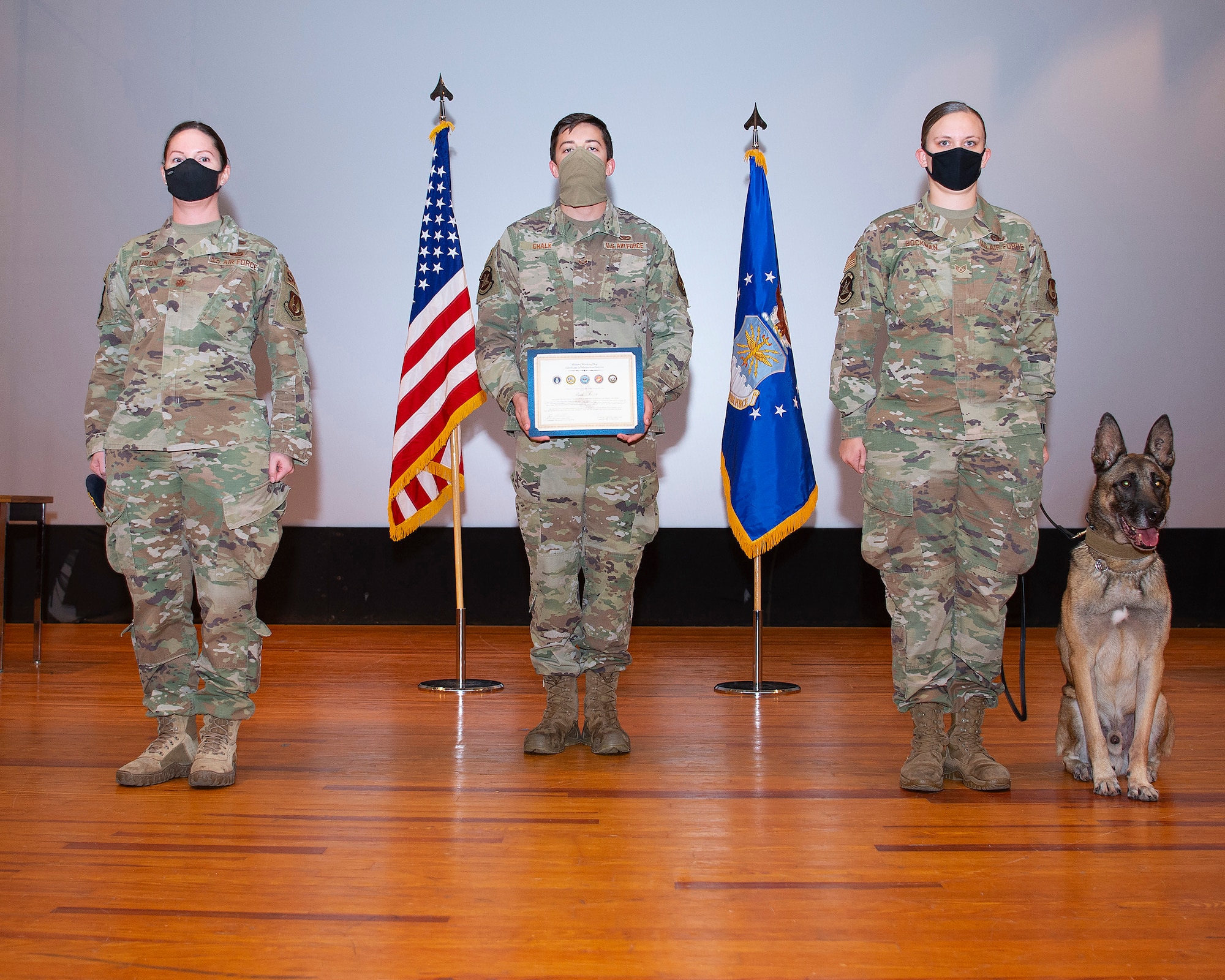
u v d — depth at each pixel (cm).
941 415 244
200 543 248
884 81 596
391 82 599
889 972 146
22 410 605
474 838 207
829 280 598
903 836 209
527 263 276
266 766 271
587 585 285
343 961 149
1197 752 289
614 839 207
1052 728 321
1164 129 597
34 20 604
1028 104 596
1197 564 596
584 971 146
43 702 360
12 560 598
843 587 589
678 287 288
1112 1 595
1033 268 249
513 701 374
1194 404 600
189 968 147
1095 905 171
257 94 601
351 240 600
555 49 599
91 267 606
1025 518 245
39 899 173
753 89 597
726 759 279
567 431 264
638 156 599
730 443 422
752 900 173
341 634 557
